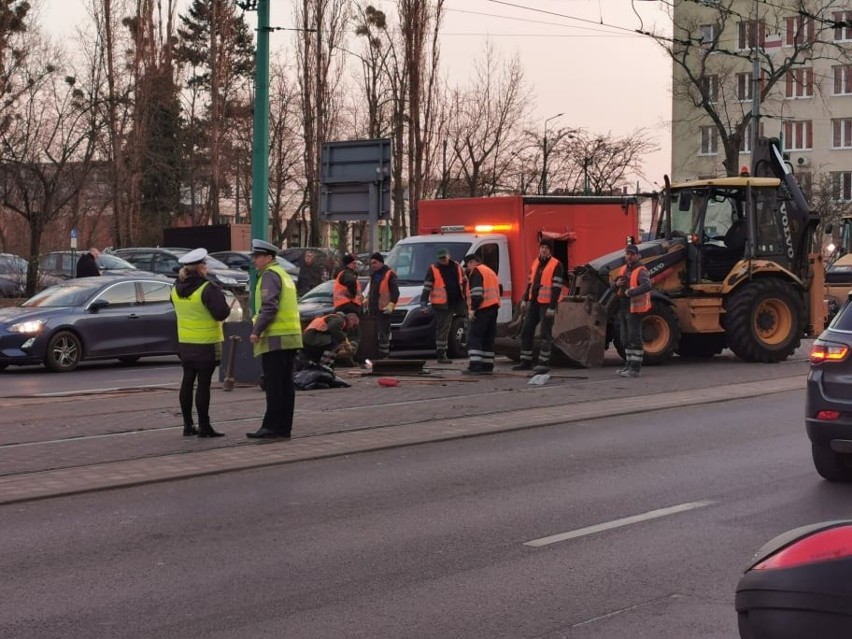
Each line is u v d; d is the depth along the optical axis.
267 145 17.44
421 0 40.00
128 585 6.15
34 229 31.25
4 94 33.03
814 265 20.23
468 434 11.40
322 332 15.12
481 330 16.77
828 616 3.17
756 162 20.77
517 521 7.69
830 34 62.88
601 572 6.39
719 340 20.36
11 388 15.71
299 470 9.63
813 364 8.95
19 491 8.54
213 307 10.85
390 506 8.19
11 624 5.46
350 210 17.97
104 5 42.62
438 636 5.27
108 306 18.80
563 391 14.95
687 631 5.33
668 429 11.91
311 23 42.94
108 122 39.66
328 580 6.24
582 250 21.91
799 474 9.36
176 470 9.41
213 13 50.97
